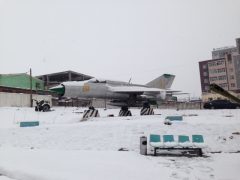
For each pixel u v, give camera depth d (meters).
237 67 78.75
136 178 7.48
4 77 46.75
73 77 62.22
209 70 84.81
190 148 10.94
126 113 26.77
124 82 28.31
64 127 17.69
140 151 11.32
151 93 27.53
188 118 19.89
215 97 65.19
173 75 34.12
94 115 24.19
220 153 11.34
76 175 7.75
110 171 8.23
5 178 8.09
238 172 8.17
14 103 37.78
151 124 16.30
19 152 12.02
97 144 13.80
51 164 9.25
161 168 8.65
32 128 18.53
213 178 7.56
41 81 54.19
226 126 15.11
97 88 25.16
